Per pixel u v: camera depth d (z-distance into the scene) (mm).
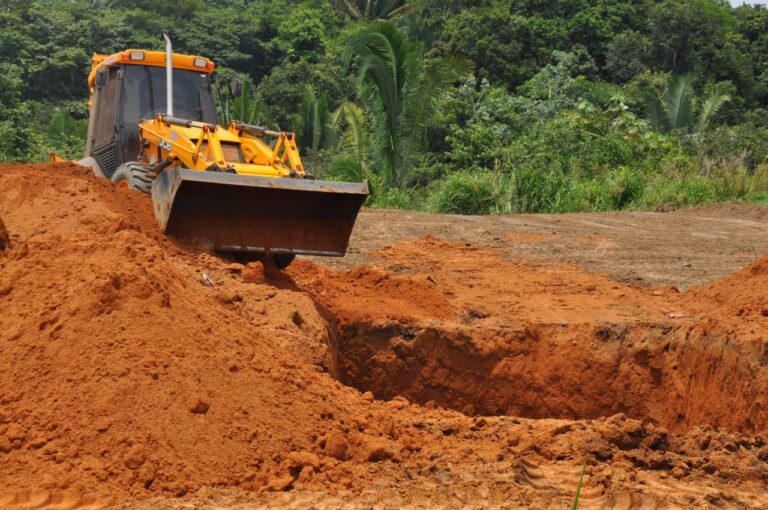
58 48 50500
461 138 28891
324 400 5965
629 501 5082
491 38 47750
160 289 6195
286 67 44969
